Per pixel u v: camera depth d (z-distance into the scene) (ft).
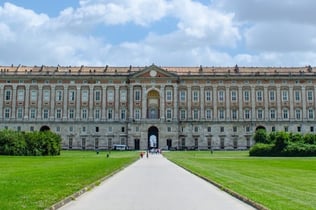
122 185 104.01
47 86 503.61
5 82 501.15
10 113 499.51
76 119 502.38
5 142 286.46
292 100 502.38
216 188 96.99
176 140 496.23
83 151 438.40
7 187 85.46
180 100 507.30
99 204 71.56
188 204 71.87
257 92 505.25
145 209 66.54
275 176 124.06
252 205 69.51
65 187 88.89
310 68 516.73
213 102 506.48
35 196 73.05
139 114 501.15
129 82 504.84
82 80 506.07
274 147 309.22
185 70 528.22
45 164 179.22
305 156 302.25
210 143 504.84
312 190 86.33
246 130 503.20
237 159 254.88
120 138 502.38
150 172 150.92
